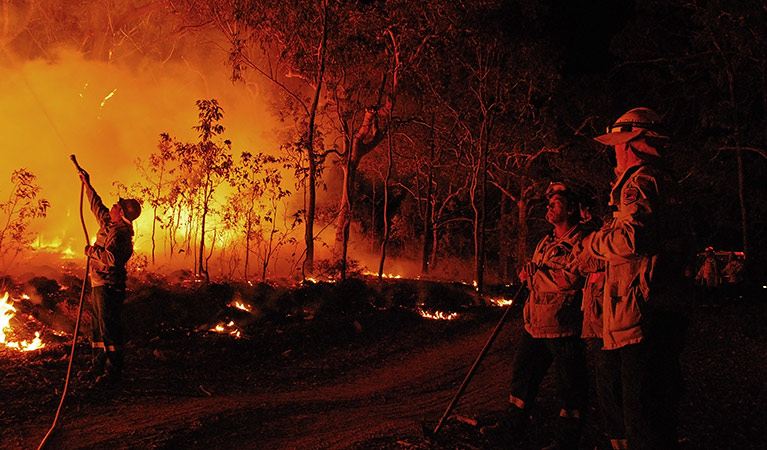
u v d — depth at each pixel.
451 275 26.44
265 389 7.22
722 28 25.09
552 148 26.22
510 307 5.17
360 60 17.30
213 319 9.76
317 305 11.53
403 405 6.77
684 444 5.68
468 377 5.25
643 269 3.57
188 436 5.17
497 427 5.30
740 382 8.45
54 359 7.36
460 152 22.56
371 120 19.28
